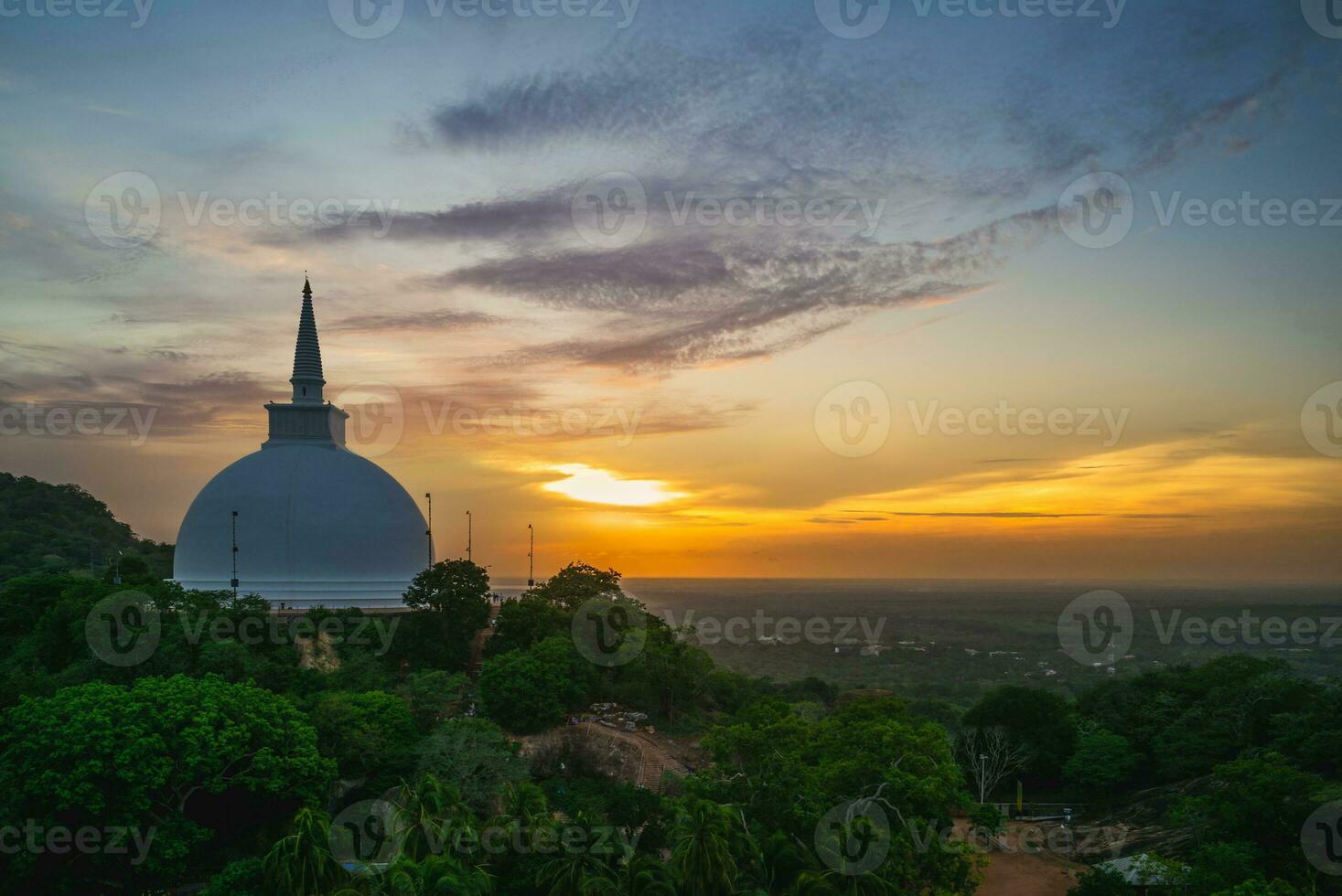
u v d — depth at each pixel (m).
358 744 72.00
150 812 61.97
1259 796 68.06
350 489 117.44
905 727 74.56
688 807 61.38
